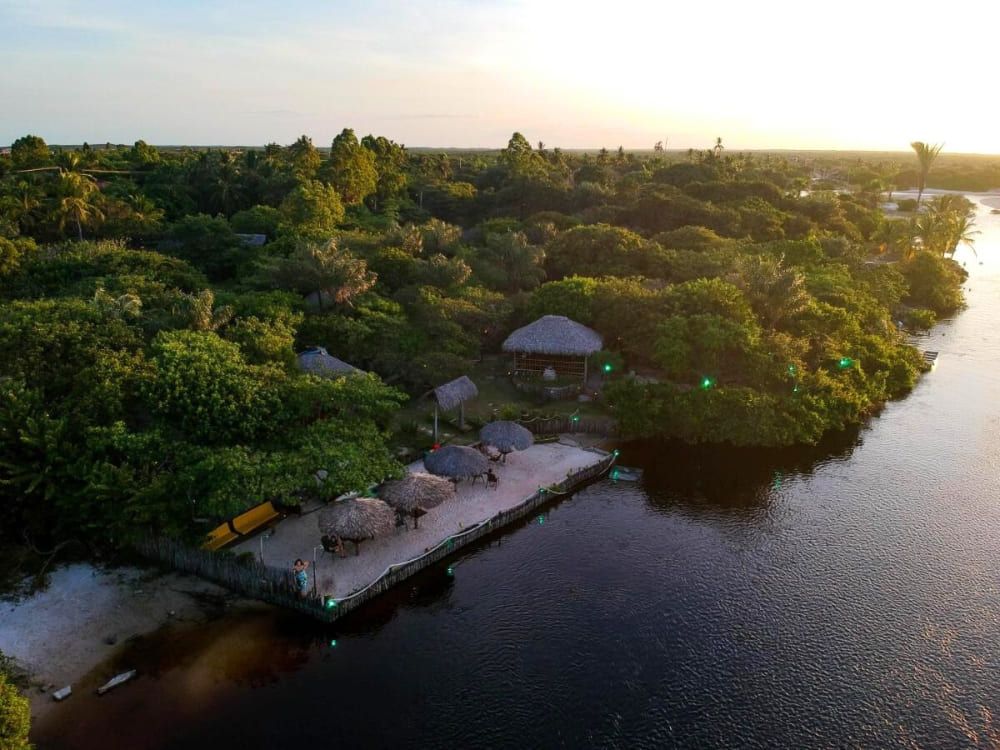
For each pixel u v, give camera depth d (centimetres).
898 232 10375
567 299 5706
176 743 2388
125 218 8225
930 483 4238
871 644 2914
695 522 3828
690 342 5072
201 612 3000
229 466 3030
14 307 4025
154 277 5772
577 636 2959
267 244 7456
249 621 2967
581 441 4641
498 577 3344
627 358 5644
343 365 4631
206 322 4312
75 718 2456
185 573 3216
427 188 12456
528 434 4175
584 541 3644
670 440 4738
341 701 2605
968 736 2484
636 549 3575
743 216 9081
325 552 3319
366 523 3189
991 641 2930
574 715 2564
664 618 3070
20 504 3212
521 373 5500
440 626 3016
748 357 4934
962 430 4994
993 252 12494
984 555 3516
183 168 11350
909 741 2469
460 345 5269
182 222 8244
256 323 4550
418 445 4319
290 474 3183
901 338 6781
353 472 3256
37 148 11406
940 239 10250
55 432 3106
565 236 7831
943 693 2669
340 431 3550
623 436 4716
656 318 5281
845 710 2594
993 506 3978
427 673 2752
